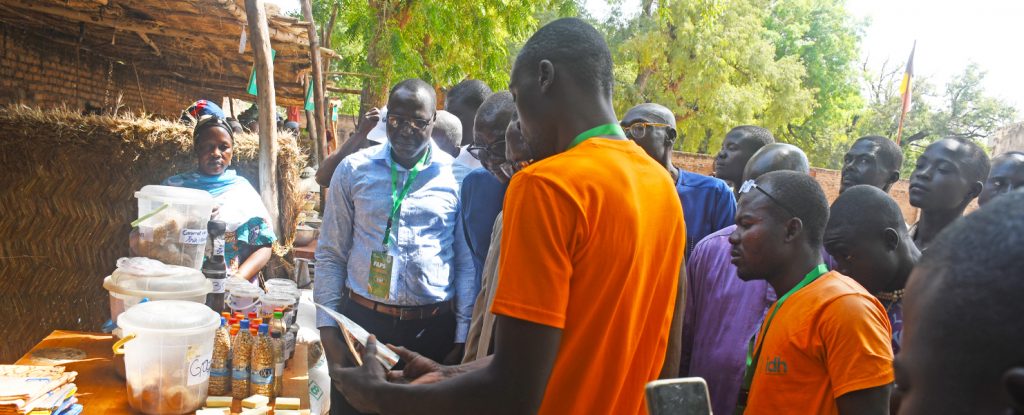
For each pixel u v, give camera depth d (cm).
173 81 1284
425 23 902
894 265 211
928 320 54
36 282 330
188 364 217
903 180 1892
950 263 53
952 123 3198
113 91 1115
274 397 238
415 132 270
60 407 199
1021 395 46
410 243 275
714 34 1917
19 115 314
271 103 413
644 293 133
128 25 723
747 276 195
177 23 700
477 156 266
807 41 2803
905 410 57
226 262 333
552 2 1122
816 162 2819
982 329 49
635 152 136
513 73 141
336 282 278
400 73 873
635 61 2000
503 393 114
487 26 979
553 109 135
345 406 258
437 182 284
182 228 276
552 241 114
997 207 54
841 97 2864
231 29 694
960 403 51
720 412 225
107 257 354
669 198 139
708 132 2312
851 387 164
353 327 155
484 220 275
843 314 169
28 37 902
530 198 116
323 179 367
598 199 118
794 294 185
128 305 242
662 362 148
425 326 280
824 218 189
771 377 184
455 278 291
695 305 245
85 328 352
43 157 325
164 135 360
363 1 904
